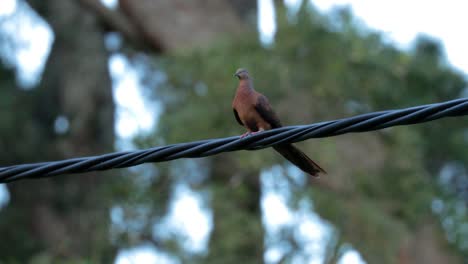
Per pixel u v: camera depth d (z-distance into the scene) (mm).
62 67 26109
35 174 7965
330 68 18156
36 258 19953
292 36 18359
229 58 18094
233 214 17312
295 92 18344
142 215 18297
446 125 23078
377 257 17641
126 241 18203
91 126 25562
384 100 19516
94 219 21359
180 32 23016
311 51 18406
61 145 25375
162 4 23391
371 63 18844
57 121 25891
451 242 19375
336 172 18562
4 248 24469
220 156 19109
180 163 18578
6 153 24984
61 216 24938
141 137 17938
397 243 17828
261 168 17328
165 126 18094
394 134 19453
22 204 25219
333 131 7375
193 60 18438
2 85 26062
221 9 23594
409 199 18609
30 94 26078
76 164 7898
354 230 17719
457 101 6969
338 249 16984
